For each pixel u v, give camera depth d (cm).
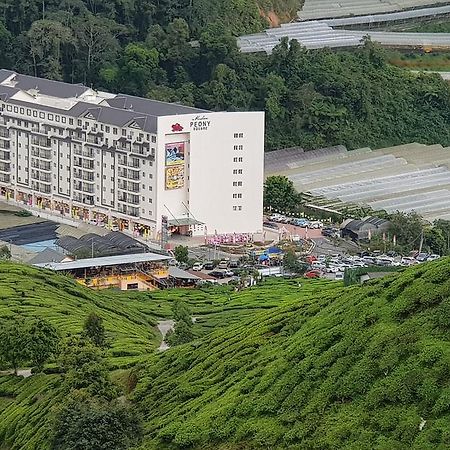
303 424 19838
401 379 19200
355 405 19600
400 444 18100
